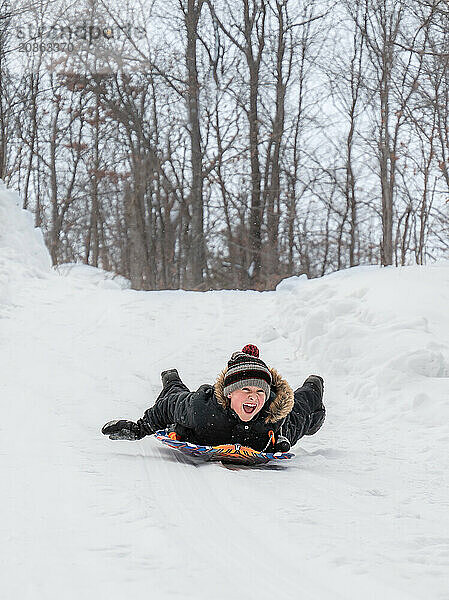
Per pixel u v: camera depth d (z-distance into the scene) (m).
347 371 8.47
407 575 2.68
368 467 5.14
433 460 5.43
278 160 32.91
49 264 16.92
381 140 26.77
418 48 22.64
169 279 31.89
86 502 3.48
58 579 2.49
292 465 5.03
